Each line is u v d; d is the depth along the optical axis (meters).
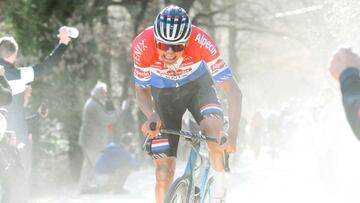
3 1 23.23
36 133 18.98
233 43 46.00
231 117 7.84
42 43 23.50
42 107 11.06
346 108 4.84
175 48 7.41
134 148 23.12
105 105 17.61
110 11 33.50
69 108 21.91
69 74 22.77
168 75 7.89
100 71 25.72
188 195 7.68
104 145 17.44
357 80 4.89
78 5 25.23
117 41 29.00
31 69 9.99
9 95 8.12
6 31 22.88
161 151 7.85
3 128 8.10
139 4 31.09
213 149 7.84
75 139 21.84
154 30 7.43
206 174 8.03
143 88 8.13
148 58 7.84
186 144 25.28
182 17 7.36
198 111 8.07
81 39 24.78
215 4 37.75
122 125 26.38
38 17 23.56
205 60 7.83
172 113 8.14
